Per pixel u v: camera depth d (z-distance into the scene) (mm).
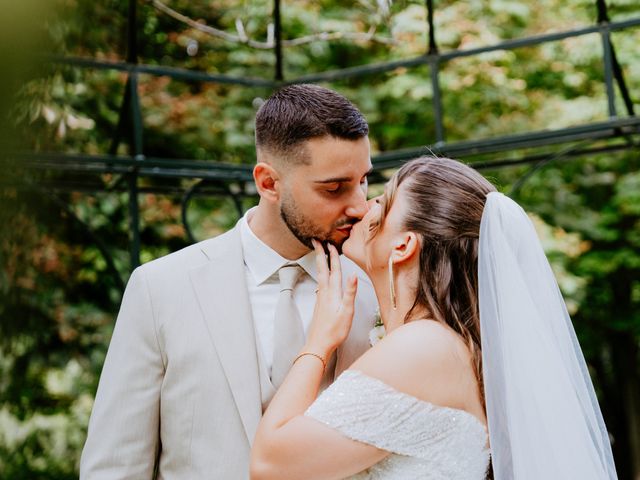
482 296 1571
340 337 1647
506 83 5664
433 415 1484
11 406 4902
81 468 1710
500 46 3062
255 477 1510
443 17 5613
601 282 6211
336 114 1676
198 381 1694
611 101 2953
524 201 5941
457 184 1663
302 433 1476
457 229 1634
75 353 4836
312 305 1824
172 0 5523
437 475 1479
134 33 2916
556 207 5957
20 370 4629
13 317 3234
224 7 5488
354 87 5910
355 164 1690
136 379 1718
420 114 5898
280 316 1756
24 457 5055
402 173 1704
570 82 5648
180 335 1720
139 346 1736
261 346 1766
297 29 5652
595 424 1625
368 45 5875
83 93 4840
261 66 5680
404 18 5602
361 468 1480
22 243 2039
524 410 1501
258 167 1752
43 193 2668
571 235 5797
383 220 1672
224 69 5684
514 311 1535
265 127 1735
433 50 3123
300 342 1743
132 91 2914
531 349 1519
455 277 1642
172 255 1857
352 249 1712
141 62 5465
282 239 1798
